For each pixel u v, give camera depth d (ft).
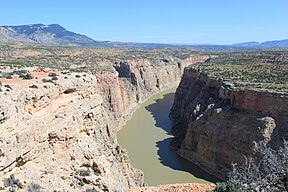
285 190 71.36
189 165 211.00
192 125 227.40
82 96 123.44
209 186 128.88
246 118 191.72
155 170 202.49
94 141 120.98
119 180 120.98
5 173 77.66
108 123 147.54
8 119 79.41
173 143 250.16
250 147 177.78
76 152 105.70
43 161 92.68
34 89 98.02
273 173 74.02
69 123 105.70
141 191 127.13
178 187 129.59
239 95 200.34
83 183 99.66
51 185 88.58
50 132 98.37
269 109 185.06
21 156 83.41
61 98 111.04
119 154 141.49
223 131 198.59
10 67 154.10
